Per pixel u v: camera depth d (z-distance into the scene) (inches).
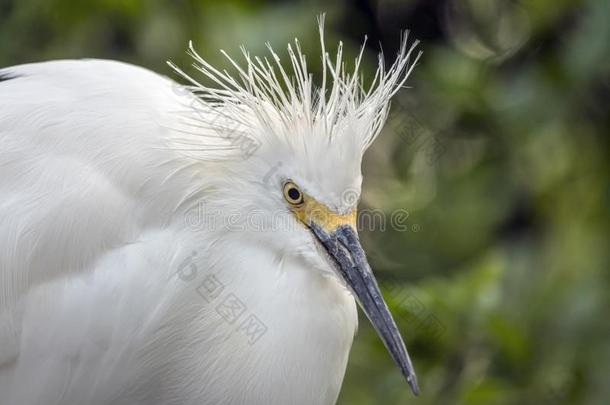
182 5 363.3
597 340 340.2
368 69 372.2
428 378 324.2
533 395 327.6
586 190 377.1
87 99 263.4
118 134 258.2
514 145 373.7
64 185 252.4
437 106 376.5
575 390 333.1
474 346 326.6
